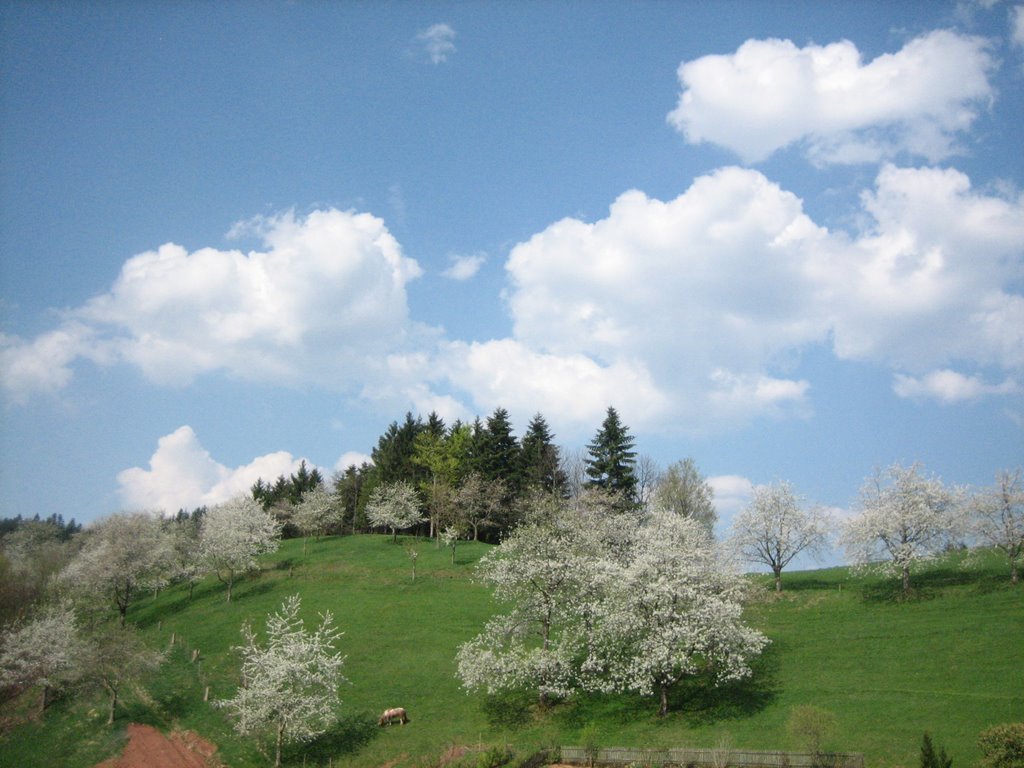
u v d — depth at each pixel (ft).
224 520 310.24
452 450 378.53
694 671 159.12
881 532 206.90
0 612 242.17
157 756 162.50
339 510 411.95
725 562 212.84
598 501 302.45
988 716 127.85
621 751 131.03
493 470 367.66
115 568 258.98
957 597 188.75
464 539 358.84
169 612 270.67
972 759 114.11
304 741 164.35
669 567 164.45
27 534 366.84
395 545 329.93
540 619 176.04
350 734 165.27
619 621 160.86
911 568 214.69
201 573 301.43
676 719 149.07
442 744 154.30
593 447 340.39
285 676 167.53
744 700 152.05
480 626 220.23
